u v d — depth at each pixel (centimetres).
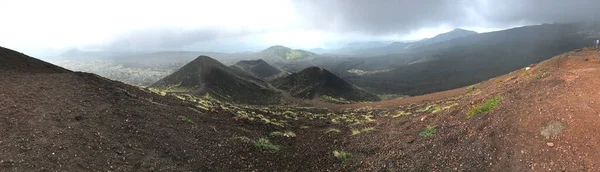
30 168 669
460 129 1114
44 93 1263
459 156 946
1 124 852
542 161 782
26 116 948
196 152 1059
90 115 1095
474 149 942
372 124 1973
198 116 1612
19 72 1742
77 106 1163
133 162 845
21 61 2105
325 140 1598
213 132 1341
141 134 1054
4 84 1321
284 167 1123
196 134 1243
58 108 1090
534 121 927
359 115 3053
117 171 773
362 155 1216
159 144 1019
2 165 653
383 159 1106
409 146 1155
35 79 1526
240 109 3078
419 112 2141
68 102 1191
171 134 1141
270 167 1101
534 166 781
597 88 1004
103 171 751
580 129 816
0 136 779
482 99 1489
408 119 1780
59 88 1395
